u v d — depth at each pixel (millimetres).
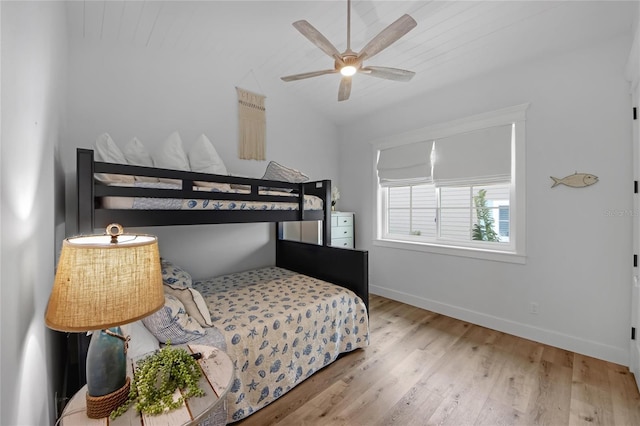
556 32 2217
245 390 1694
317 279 2869
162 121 2703
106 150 1795
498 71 2770
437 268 3264
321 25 2449
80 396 1041
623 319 2145
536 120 2531
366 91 3428
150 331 1546
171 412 938
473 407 1736
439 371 2109
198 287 2586
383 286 3820
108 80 2416
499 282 2785
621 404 1735
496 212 2918
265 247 3504
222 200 2010
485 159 2857
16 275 719
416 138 3428
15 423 703
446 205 3293
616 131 2146
